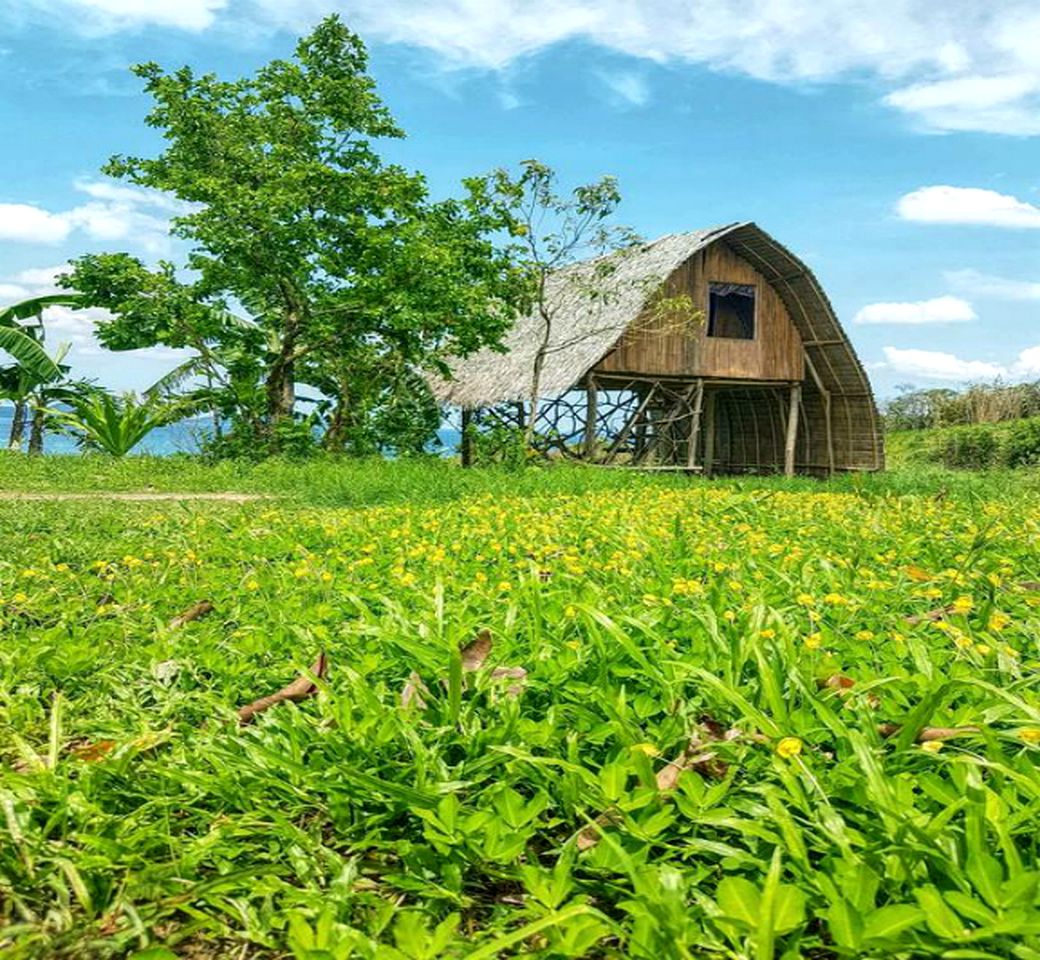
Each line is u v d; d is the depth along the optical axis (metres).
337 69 25.16
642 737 2.04
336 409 26.61
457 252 24.27
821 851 1.66
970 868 1.38
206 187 22.56
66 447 55.16
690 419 31.84
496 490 13.16
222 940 1.63
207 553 5.57
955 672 2.40
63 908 1.60
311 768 2.07
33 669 2.94
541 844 1.90
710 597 3.11
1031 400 42.75
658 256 26.02
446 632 2.76
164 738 2.32
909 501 10.40
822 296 26.14
